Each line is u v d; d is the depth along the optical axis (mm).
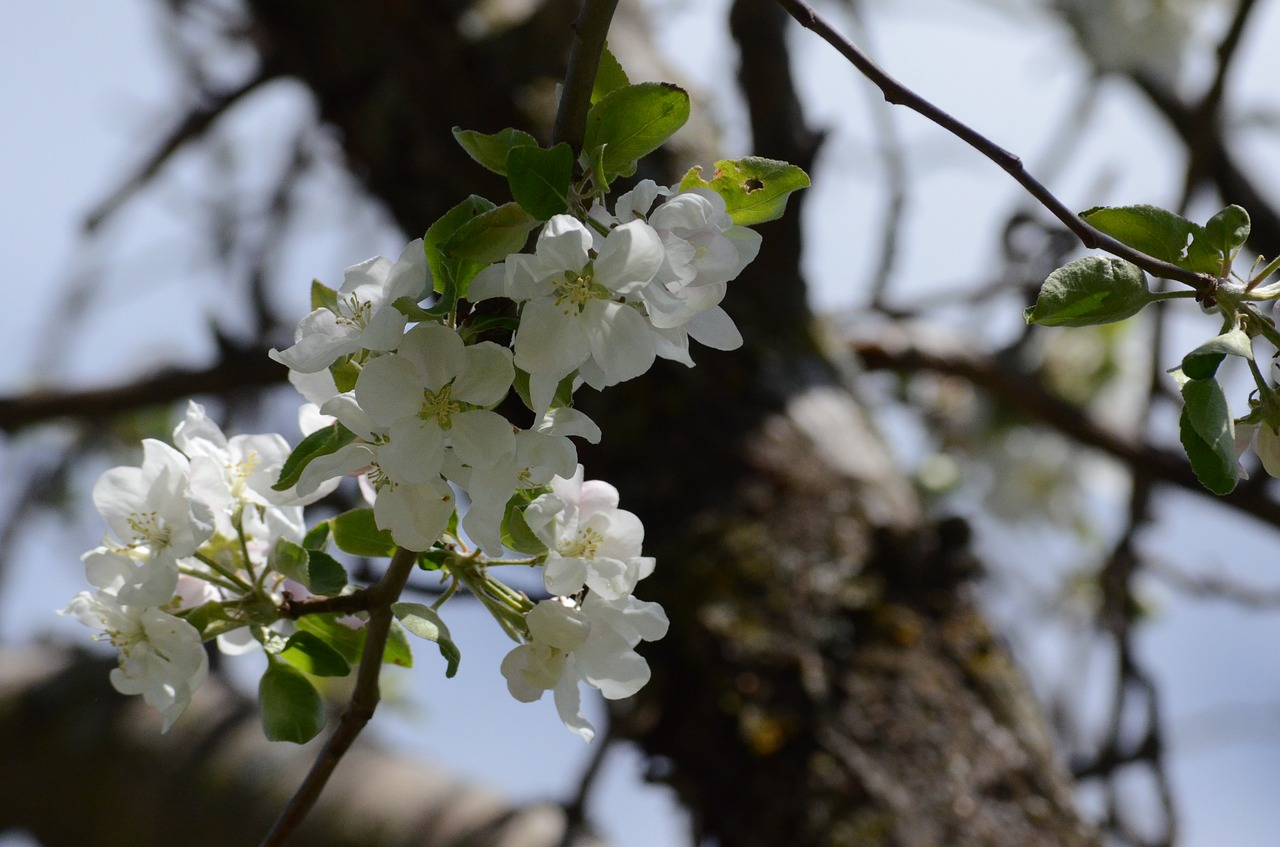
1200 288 1238
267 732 1265
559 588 1229
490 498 1200
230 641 1291
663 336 1222
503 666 1235
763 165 1229
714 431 1992
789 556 1813
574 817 2191
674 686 1743
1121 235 1246
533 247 1234
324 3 2352
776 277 2283
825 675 1691
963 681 1717
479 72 2268
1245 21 2336
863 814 1569
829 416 2066
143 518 1255
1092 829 1628
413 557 1241
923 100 1246
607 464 2025
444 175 2297
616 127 1214
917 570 1811
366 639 1251
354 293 1219
